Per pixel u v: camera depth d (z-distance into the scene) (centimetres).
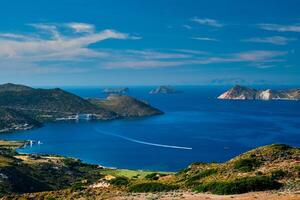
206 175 6681
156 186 6156
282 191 4853
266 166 6325
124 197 5509
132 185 6606
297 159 6544
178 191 5659
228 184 5178
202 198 4822
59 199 6656
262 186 5078
